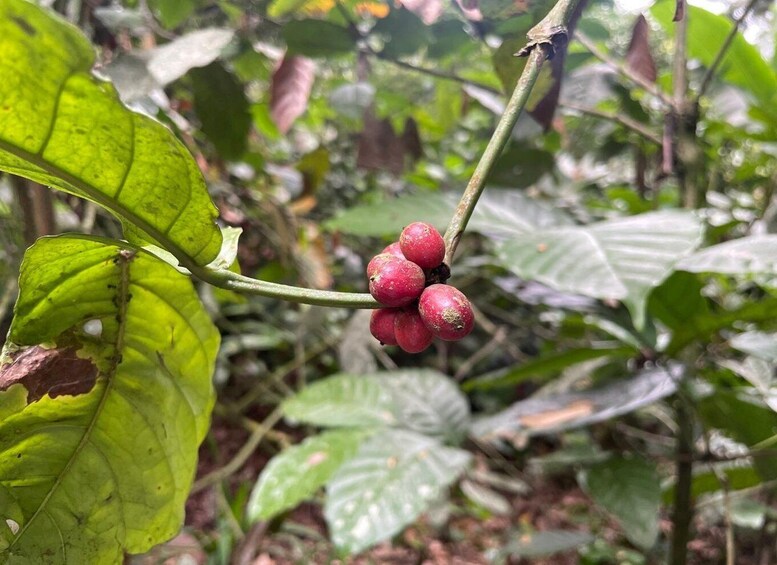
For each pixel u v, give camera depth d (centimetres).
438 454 34
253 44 37
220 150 37
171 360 20
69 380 18
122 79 26
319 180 51
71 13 31
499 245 28
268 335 73
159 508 21
